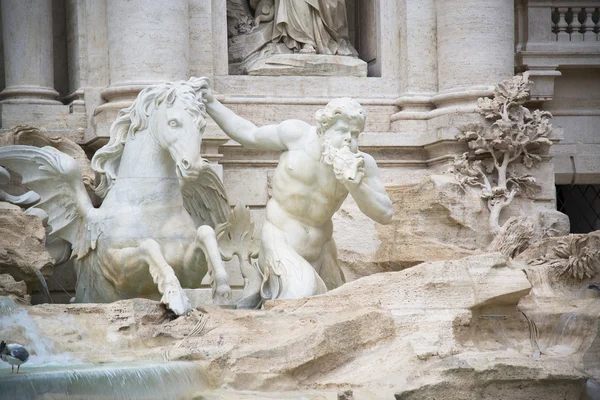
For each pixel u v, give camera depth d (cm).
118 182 4388
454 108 5891
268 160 5681
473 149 5781
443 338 3709
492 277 3916
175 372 3297
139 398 3177
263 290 4381
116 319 3669
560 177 6694
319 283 4331
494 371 3378
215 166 5444
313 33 6094
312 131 4431
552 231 5725
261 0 6131
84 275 4466
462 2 5969
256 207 5662
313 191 4400
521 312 4047
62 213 4506
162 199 4334
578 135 6731
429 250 5425
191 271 4275
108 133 5316
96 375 3114
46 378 3031
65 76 5875
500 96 5822
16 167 4525
